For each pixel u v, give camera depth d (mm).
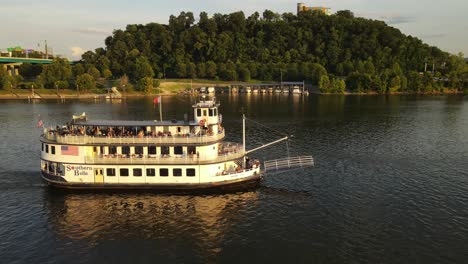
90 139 63750
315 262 45906
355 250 48438
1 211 58844
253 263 45812
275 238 51438
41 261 46031
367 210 60188
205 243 50156
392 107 196750
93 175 64375
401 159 89938
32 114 170125
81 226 54281
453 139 113375
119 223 55125
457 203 62844
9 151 97125
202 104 70438
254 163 71125
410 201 63750
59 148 63969
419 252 47844
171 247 49219
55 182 65000
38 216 57125
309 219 56875
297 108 195500
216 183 64938
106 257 47031
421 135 119125
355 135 119062
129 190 65062
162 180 64375
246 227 54312
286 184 71688
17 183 70688
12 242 50125
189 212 58531
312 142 108438
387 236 51844
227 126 137875
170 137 64500
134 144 64312
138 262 46094
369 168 82375
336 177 76125
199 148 65000
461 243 49906
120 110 188375
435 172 79750
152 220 56000
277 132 124750
